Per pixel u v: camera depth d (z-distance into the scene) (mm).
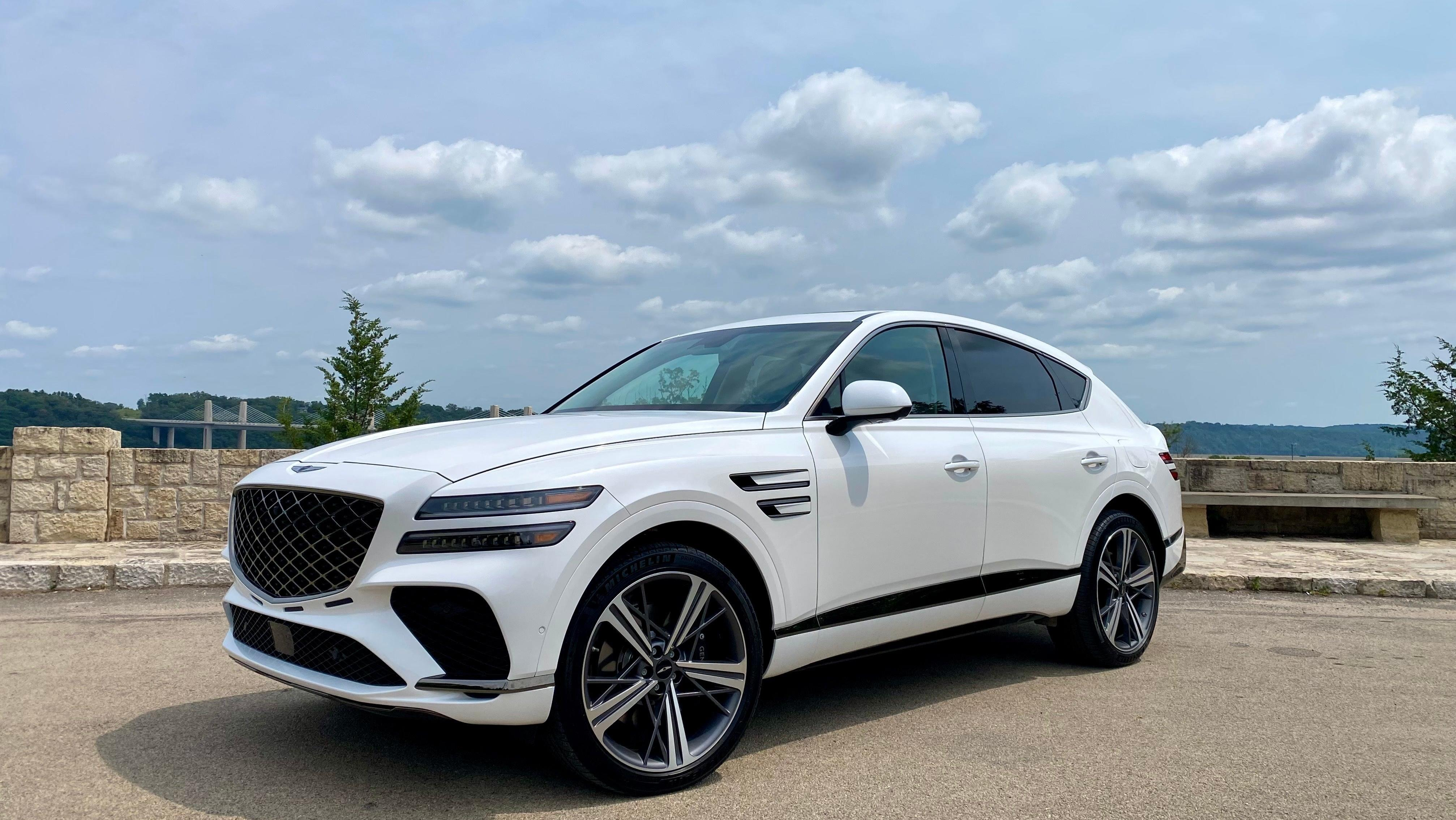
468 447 3199
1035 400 4844
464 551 2820
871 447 3848
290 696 4254
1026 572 4438
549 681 2848
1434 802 3105
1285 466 11055
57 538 9375
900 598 3881
